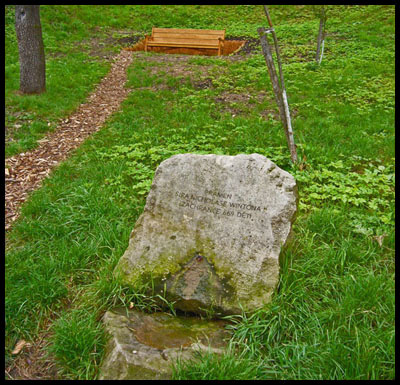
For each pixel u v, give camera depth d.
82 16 15.55
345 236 3.86
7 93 8.35
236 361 2.45
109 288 3.10
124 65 11.34
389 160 5.43
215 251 3.08
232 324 2.88
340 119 6.89
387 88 8.27
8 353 2.72
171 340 2.67
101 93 9.16
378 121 6.72
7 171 5.46
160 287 3.05
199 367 2.40
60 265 3.42
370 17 14.51
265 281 2.93
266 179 3.06
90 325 2.81
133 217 4.23
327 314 2.82
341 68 9.87
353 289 2.96
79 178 5.06
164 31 13.15
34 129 6.83
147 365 2.43
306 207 4.24
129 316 2.89
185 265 3.09
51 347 2.69
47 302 3.07
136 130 6.80
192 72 10.19
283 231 3.00
